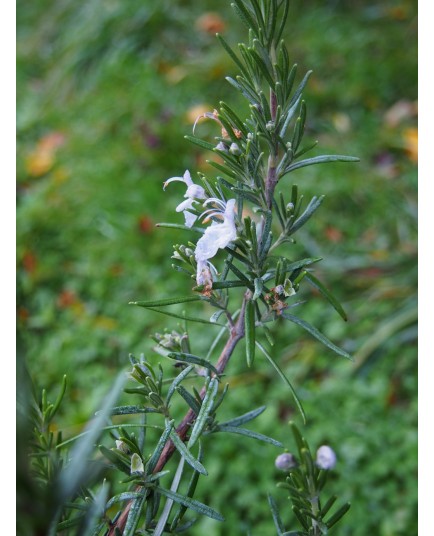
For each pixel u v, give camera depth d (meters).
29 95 1.11
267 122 0.28
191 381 0.65
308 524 0.27
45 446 0.29
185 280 0.79
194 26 1.13
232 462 0.60
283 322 0.74
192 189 0.28
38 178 0.95
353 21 1.15
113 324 0.74
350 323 0.74
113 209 0.86
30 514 0.20
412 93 1.03
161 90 1.03
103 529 0.30
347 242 0.83
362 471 0.61
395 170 0.92
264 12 0.28
